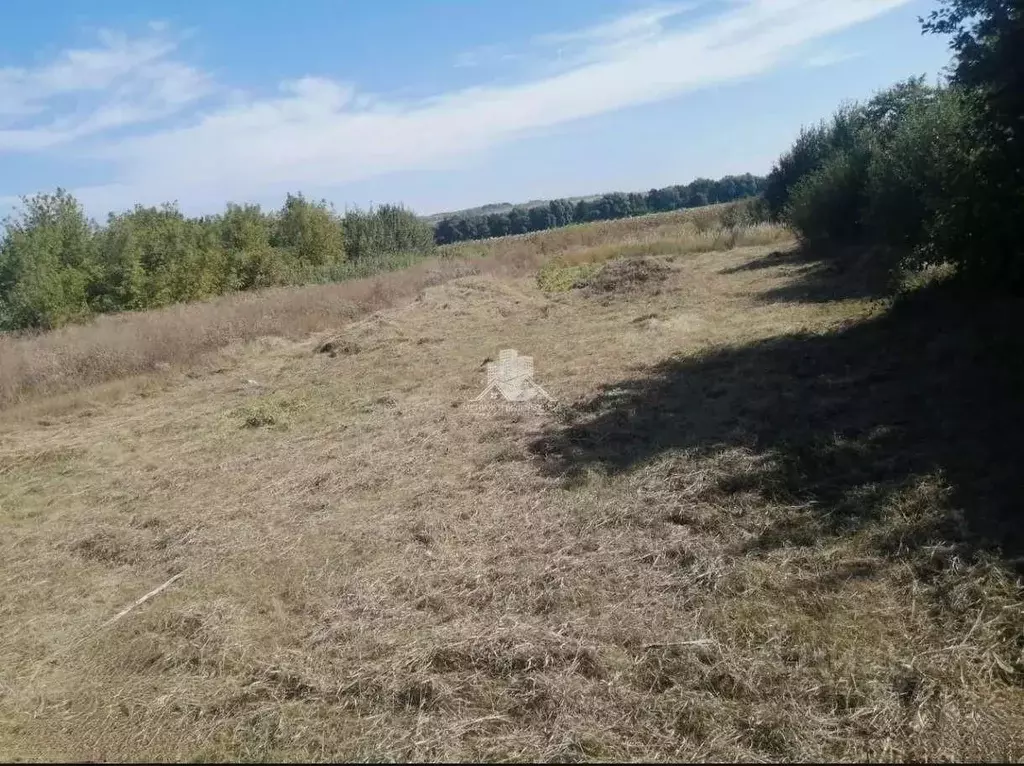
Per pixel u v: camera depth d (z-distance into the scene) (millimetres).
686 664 2703
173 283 18422
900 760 2182
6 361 9867
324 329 12570
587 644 2867
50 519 5285
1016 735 2223
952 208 6344
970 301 6809
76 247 17406
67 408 8664
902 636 2713
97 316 16219
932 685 2432
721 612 2996
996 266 6375
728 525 3760
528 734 2467
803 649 2697
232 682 2955
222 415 7621
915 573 3076
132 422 7867
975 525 3309
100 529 4918
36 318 15680
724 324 8875
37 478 6266
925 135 7668
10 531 5102
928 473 3855
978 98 5789
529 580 3479
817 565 3254
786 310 9141
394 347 9852
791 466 4285
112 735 2764
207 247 20234
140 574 4215
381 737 2531
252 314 12969
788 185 18906
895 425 4633
